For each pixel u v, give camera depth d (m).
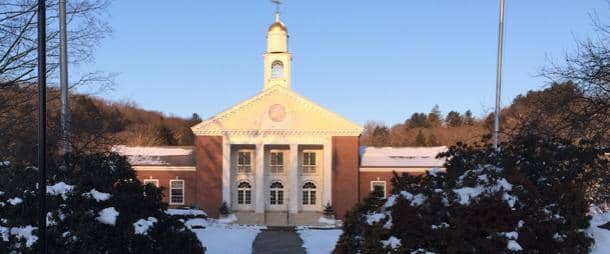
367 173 54.16
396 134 133.25
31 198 10.74
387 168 53.81
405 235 8.46
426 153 57.19
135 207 11.49
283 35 59.34
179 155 57.06
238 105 53.75
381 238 8.60
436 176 9.78
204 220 35.16
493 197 8.38
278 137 54.12
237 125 53.94
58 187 10.89
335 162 53.47
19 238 9.91
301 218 53.00
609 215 10.47
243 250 21.53
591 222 9.84
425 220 8.48
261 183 54.00
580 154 9.88
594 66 19.73
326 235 27.77
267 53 58.41
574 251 8.29
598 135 17.61
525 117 25.36
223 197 53.28
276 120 54.00
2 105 21.19
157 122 115.00
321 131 53.56
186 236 11.88
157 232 11.30
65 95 18.73
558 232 8.38
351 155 53.56
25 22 20.94
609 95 19.55
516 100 33.88
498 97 26.98
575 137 19.05
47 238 9.82
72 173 11.65
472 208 8.37
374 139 128.38
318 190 56.50
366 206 9.84
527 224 8.31
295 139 53.97
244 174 56.44
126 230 10.68
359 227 9.44
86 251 9.93
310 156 57.12
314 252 20.88
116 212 10.77
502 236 8.08
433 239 8.32
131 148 57.81
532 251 8.16
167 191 54.28
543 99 21.02
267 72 58.53
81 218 10.38
